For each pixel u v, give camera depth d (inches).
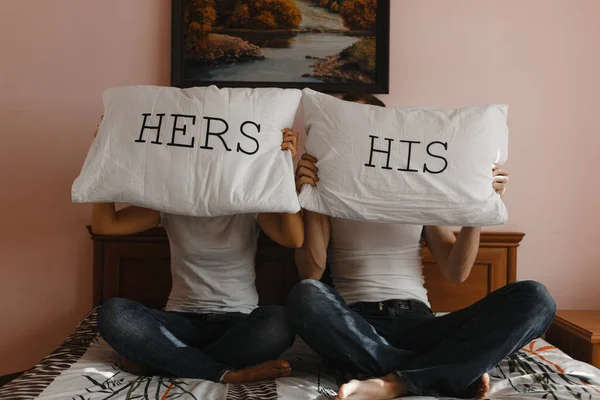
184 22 83.4
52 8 83.4
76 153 84.4
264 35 83.7
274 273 82.3
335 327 54.8
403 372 51.9
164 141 58.1
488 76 85.3
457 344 53.5
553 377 55.9
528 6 85.2
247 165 58.1
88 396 49.5
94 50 83.9
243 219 67.1
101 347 63.9
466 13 85.0
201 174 57.5
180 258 66.2
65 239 84.5
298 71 83.9
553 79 85.4
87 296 84.8
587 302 86.1
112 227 66.4
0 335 84.1
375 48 83.9
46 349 84.5
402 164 59.0
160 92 60.6
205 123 58.6
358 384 50.1
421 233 71.9
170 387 52.5
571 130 85.6
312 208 60.7
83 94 84.0
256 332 56.7
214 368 55.9
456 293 82.8
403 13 85.0
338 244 67.9
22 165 83.8
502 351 52.7
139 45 84.2
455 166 58.9
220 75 83.7
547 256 85.8
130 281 82.3
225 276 65.8
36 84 83.6
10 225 83.9
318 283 57.2
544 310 54.2
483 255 82.7
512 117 85.4
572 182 85.9
